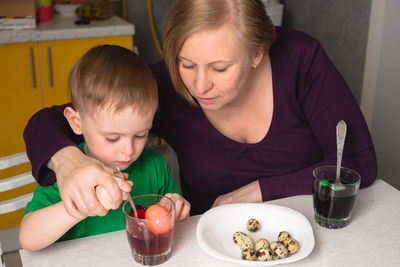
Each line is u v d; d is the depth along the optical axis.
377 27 2.27
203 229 0.89
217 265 0.83
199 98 0.99
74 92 0.93
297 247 0.84
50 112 1.10
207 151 1.24
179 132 1.24
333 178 0.99
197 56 0.90
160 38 3.15
